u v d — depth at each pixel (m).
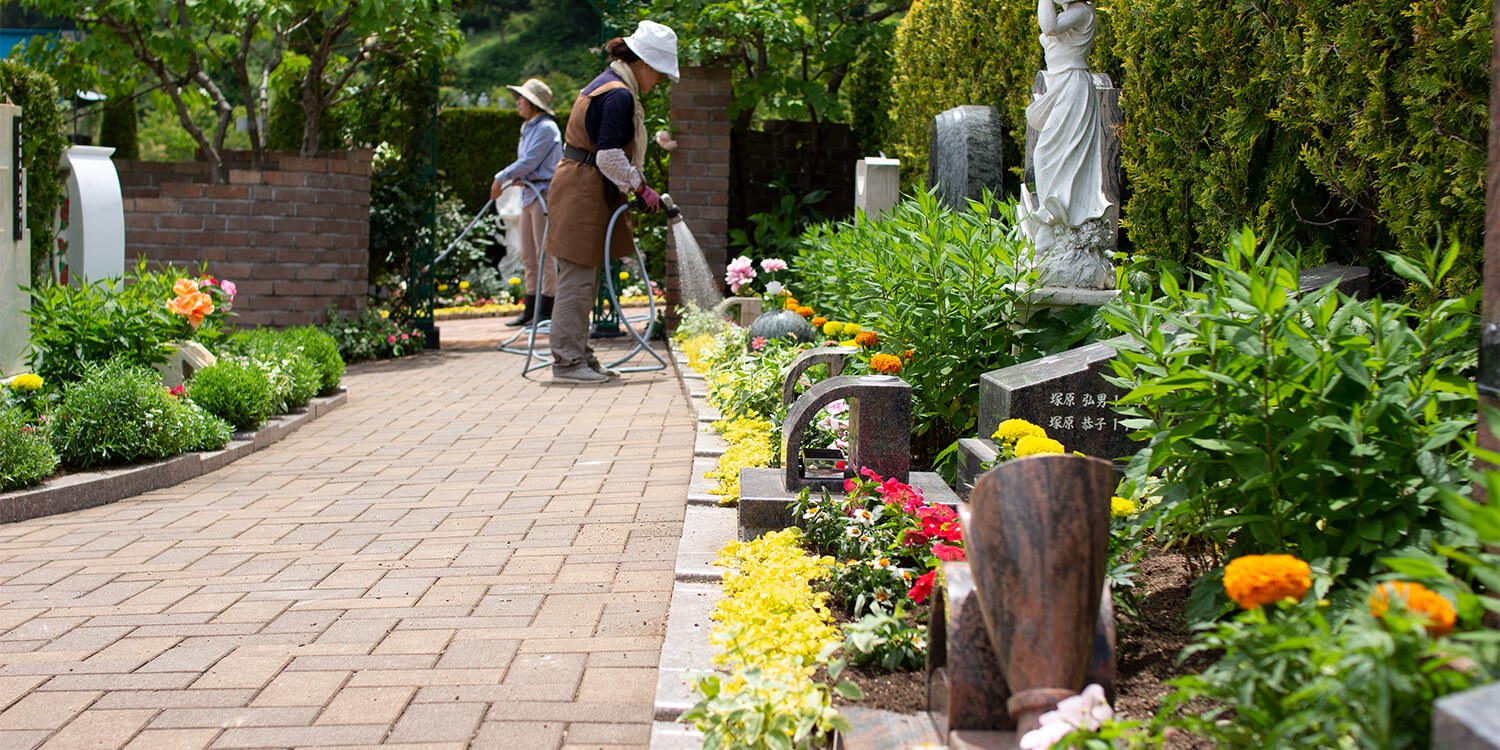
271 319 10.29
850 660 2.52
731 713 2.04
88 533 4.55
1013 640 1.79
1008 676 1.81
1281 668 1.59
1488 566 1.51
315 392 7.47
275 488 5.38
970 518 1.89
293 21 10.99
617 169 8.02
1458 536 2.04
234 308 10.23
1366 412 2.19
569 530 4.38
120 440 5.42
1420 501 2.13
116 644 3.16
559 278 8.62
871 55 11.81
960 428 4.78
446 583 3.70
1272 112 4.09
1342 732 1.49
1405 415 2.19
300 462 6.01
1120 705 2.19
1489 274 1.95
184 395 6.28
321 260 10.34
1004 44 7.34
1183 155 4.88
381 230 11.16
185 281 6.76
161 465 5.45
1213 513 2.55
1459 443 2.29
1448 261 2.39
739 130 12.33
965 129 6.64
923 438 4.99
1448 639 1.50
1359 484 2.18
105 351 6.30
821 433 4.51
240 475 5.71
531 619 3.29
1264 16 4.21
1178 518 2.62
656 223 13.68
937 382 4.78
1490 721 1.16
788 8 11.43
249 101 10.77
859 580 2.90
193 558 4.13
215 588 3.71
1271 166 4.42
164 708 2.69
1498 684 1.24
